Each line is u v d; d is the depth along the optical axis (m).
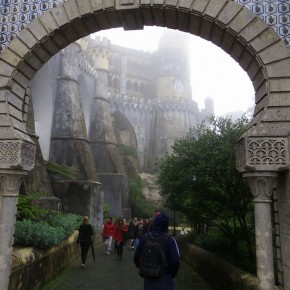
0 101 6.14
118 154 35.69
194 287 9.16
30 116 17.28
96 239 20.28
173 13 6.27
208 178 9.66
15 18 6.79
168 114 52.53
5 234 5.79
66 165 23.78
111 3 6.28
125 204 34.12
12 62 6.30
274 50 5.69
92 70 35.38
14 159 5.84
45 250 8.95
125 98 50.84
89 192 20.97
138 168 44.66
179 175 11.53
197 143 11.07
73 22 6.39
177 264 4.21
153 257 4.19
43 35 6.35
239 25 5.86
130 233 18.62
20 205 10.07
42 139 25.22
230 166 9.03
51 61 25.12
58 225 12.30
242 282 6.55
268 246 5.12
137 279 10.24
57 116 25.23
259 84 5.93
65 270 11.10
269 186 5.26
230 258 9.54
